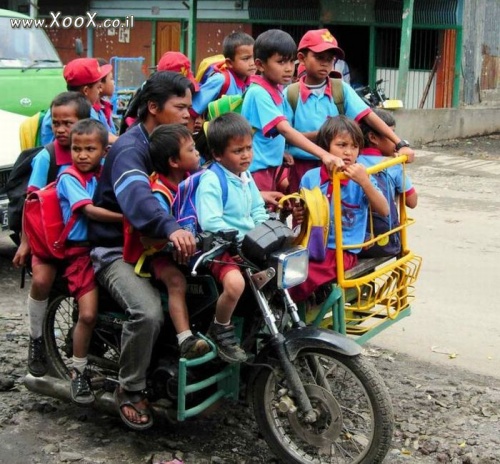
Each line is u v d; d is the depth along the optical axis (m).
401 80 14.98
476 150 14.95
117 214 3.76
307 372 3.75
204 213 3.56
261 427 3.71
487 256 7.48
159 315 3.60
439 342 5.39
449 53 16.62
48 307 4.18
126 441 3.92
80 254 3.88
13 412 4.20
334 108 4.87
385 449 3.49
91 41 20.61
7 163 6.46
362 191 4.05
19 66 9.95
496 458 3.86
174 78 3.80
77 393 3.89
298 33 18.41
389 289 4.21
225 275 3.48
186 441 3.94
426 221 8.91
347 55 18.88
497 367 5.01
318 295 4.02
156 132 3.62
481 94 17.62
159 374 3.71
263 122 4.64
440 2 16.25
